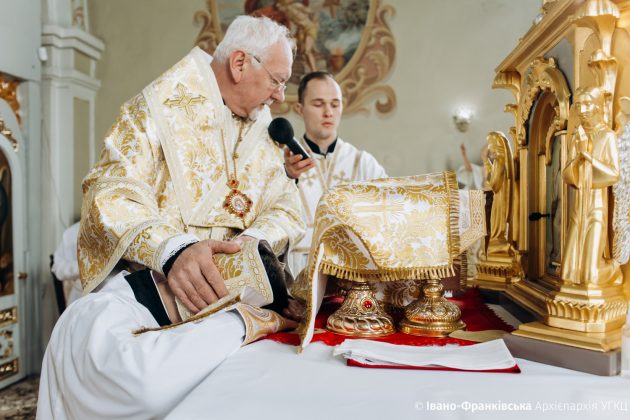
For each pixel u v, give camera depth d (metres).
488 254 1.65
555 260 1.22
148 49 5.62
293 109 5.38
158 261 1.15
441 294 1.15
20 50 4.16
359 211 1.09
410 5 5.22
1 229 4.05
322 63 5.37
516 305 1.30
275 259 1.26
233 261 1.15
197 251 1.12
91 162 5.47
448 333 1.11
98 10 5.68
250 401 0.74
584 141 0.93
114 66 5.63
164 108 1.40
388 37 5.25
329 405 0.73
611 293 0.93
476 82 5.09
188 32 5.60
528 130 1.42
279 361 0.94
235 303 1.06
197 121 1.44
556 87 1.12
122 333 0.97
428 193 1.12
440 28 5.17
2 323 4.05
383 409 0.72
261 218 1.50
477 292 1.66
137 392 0.86
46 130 4.85
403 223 1.10
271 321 1.15
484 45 5.08
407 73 5.22
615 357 0.85
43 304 4.64
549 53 1.22
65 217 4.93
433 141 5.16
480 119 5.07
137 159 1.33
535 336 0.94
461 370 0.87
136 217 1.25
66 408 1.01
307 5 5.38
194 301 1.10
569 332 0.92
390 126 5.25
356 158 2.93
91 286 1.26
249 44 1.46
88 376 0.93
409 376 0.85
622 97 0.94
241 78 1.48
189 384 0.89
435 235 1.10
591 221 0.94
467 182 4.95
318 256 1.03
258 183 1.55
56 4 5.00
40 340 4.54
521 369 0.89
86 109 5.41
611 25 0.95
